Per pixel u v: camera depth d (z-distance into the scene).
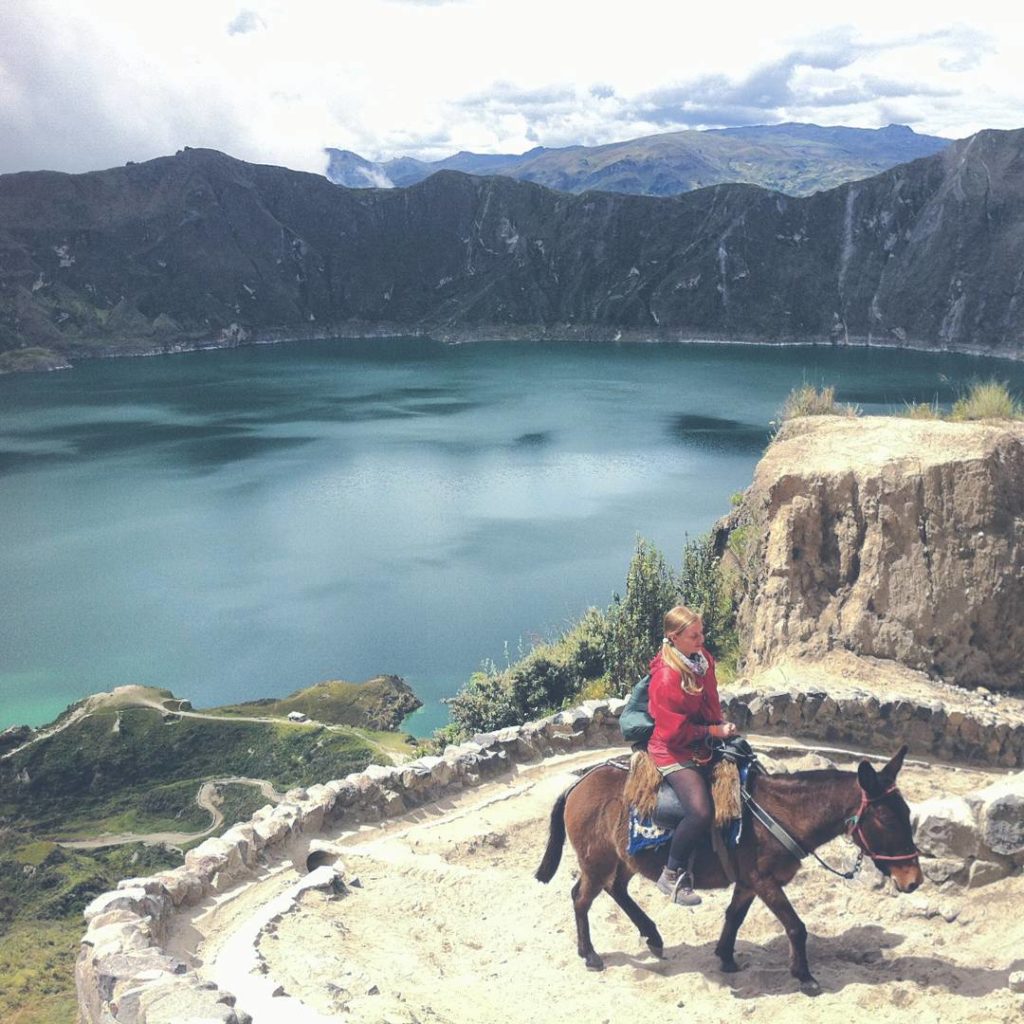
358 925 9.80
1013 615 19.84
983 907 8.56
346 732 72.75
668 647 7.90
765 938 8.73
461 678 75.75
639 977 8.35
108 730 79.25
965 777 14.14
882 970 7.79
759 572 22.62
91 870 68.00
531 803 13.12
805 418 26.58
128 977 6.97
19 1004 47.53
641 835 7.95
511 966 8.89
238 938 9.13
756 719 14.92
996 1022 6.59
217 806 71.12
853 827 7.55
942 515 20.64
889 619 20.38
